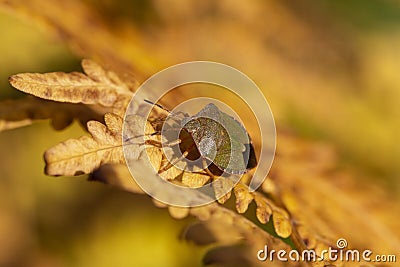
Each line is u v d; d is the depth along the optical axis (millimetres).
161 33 266
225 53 272
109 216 271
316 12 287
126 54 248
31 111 211
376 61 279
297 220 206
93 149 193
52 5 240
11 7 233
